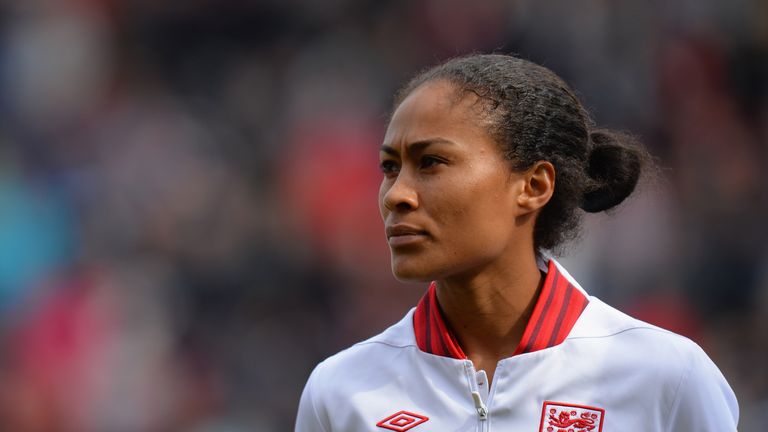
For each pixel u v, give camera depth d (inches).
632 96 1617.9
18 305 1373.0
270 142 1631.4
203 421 1278.3
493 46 1691.7
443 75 402.6
